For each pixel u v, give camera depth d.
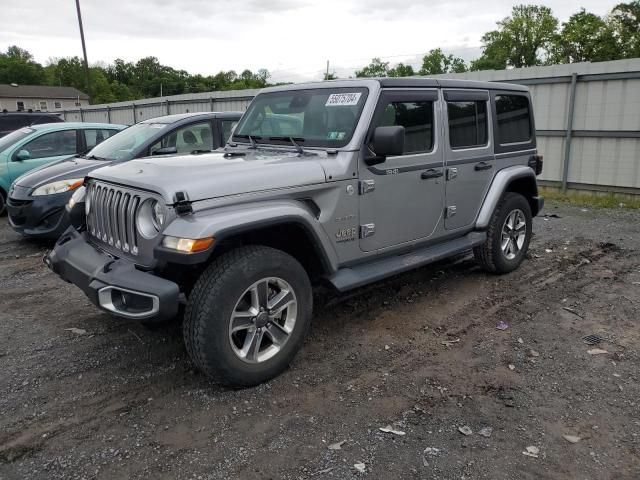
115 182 3.53
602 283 5.45
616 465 2.69
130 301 3.21
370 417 3.13
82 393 3.44
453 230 4.93
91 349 4.07
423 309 4.79
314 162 3.72
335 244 3.84
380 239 4.20
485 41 55.69
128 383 3.55
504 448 2.83
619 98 10.05
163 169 3.42
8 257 6.77
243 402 3.30
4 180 9.19
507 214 5.49
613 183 10.42
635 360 3.80
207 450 2.84
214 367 3.22
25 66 101.75
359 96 4.04
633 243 7.03
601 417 3.11
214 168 3.41
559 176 11.20
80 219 3.96
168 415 3.17
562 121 10.92
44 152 9.40
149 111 20.14
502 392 3.39
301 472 2.66
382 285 5.40
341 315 4.65
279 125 4.43
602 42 43.16
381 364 3.78
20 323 4.60
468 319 4.57
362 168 3.93
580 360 3.81
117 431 3.02
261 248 3.40
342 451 2.81
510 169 5.48
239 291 3.22
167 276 3.35
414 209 4.43
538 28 52.22
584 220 8.66
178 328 4.41
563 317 4.59
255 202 3.35
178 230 3.04
